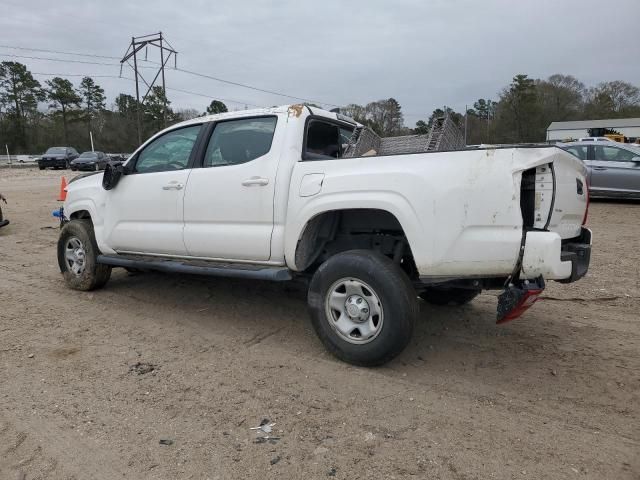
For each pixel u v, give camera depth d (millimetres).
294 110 4316
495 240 3293
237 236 4344
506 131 79250
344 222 4270
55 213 7355
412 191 3461
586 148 13312
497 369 3828
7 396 3426
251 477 2584
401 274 3613
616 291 5785
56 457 2766
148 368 3852
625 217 11164
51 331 4645
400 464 2678
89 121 82562
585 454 2760
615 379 3629
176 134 5051
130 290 5980
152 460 2727
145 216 5086
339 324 3842
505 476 2576
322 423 3074
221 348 4250
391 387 3535
